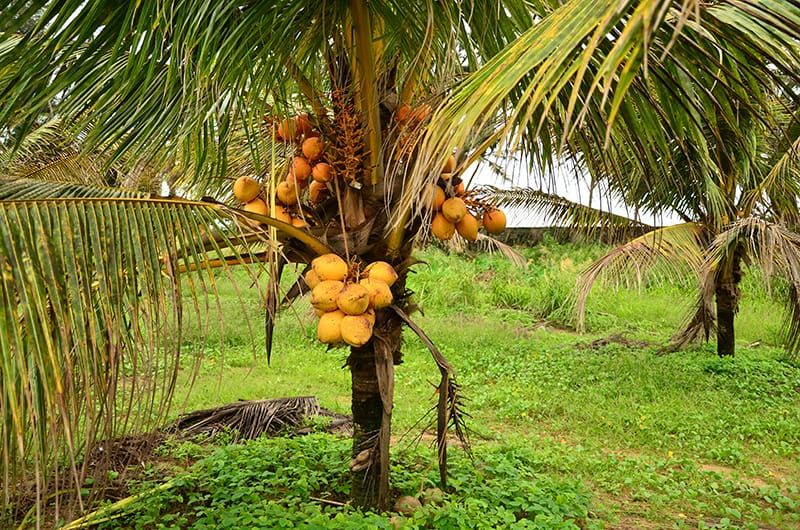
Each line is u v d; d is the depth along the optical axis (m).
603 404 8.82
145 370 2.66
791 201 9.80
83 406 2.60
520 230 24.58
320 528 4.11
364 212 4.09
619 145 3.89
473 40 3.63
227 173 5.29
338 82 4.02
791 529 5.15
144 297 2.67
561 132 3.96
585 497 5.36
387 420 4.16
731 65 3.30
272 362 11.02
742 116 7.52
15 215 2.40
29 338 2.25
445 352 12.50
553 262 21.23
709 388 9.72
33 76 3.09
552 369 11.00
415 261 4.21
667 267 9.70
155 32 3.17
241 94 3.43
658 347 13.19
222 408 7.25
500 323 15.32
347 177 4.01
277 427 7.18
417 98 4.04
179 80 3.63
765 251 8.75
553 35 1.89
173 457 6.06
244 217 3.53
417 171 2.31
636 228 10.62
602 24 1.62
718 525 5.12
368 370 4.50
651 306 17.66
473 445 6.77
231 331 12.62
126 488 5.12
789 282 9.31
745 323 15.44
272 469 5.61
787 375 10.77
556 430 7.84
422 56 3.87
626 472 6.29
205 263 3.06
